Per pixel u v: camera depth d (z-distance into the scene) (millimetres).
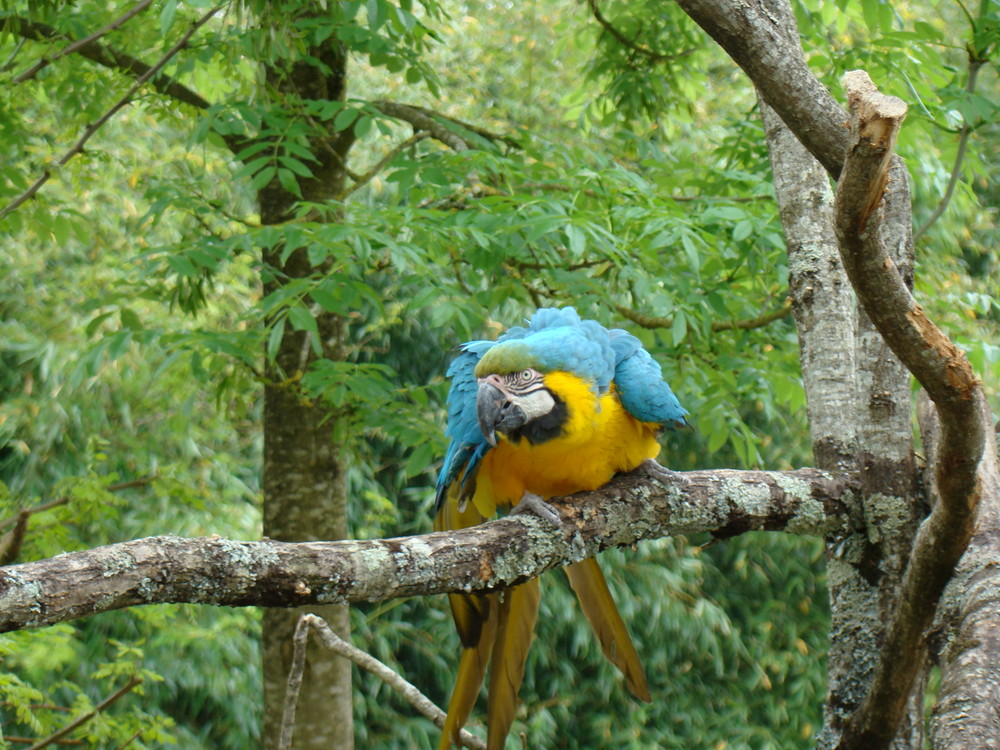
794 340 8508
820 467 4609
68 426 12438
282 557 3109
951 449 3227
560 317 5070
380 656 14602
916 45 7008
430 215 6688
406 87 12227
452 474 4906
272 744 8688
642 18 9016
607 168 8086
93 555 2807
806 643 15797
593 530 4117
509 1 13242
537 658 14922
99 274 11578
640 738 15133
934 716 2967
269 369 8758
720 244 7426
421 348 14805
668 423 4488
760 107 5082
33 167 10703
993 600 3508
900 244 4363
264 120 7102
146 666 12492
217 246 6523
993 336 12445
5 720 11766
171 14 5914
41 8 7875
